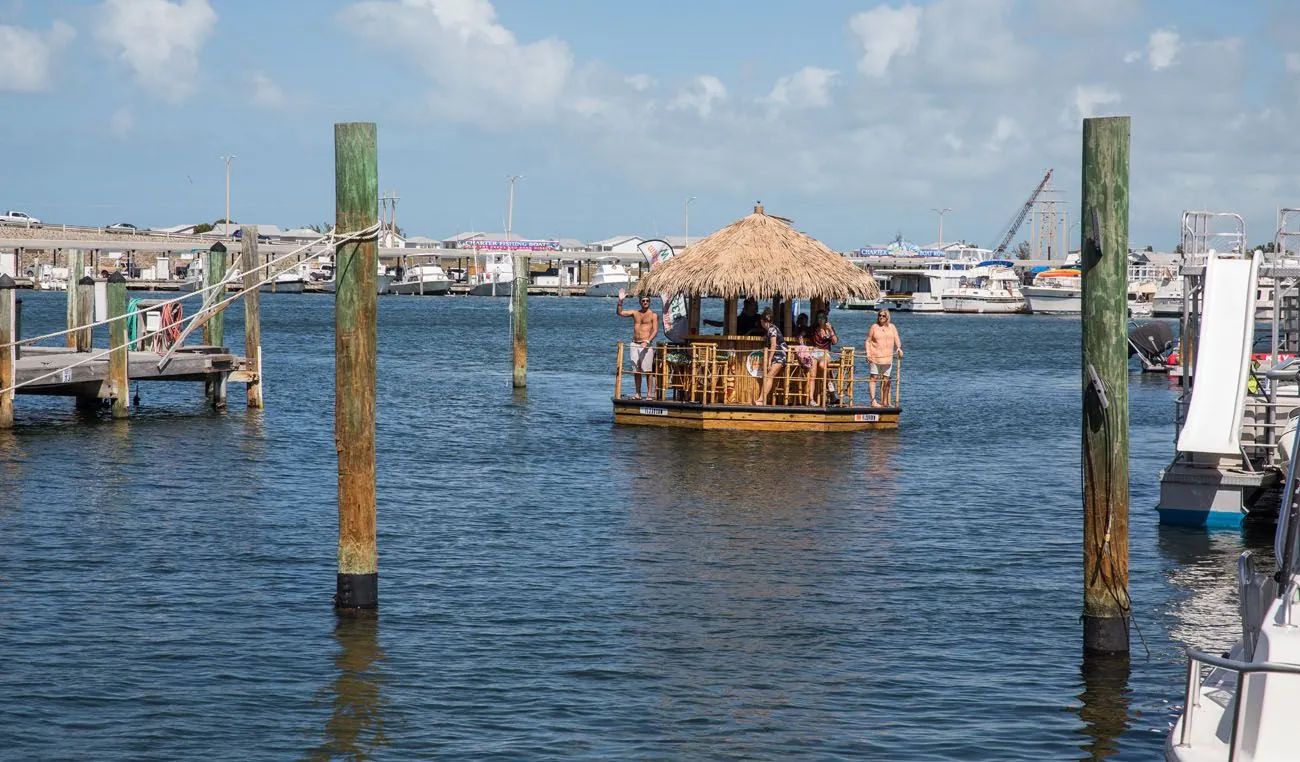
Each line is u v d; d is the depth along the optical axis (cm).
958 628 1430
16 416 3147
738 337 3128
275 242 18975
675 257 3206
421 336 8131
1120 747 1106
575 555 1753
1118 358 1230
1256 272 1959
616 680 1255
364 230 1364
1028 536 1912
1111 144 1190
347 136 1345
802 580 1634
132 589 1542
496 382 4634
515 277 4250
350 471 1438
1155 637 1394
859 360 5653
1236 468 1950
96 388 3078
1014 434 3212
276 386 4244
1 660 1277
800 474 2477
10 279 2797
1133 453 2919
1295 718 823
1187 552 1786
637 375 3309
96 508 2022
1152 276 12275
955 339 8969
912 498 2230
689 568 1688
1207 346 1955
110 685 1219
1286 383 2233
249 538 1827
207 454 2623
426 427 3197
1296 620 882
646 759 1077
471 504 2127
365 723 1142
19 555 1692
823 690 1234
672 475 2445
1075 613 1491
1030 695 1220
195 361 3250
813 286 3062
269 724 1138
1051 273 14200
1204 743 872
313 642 1351
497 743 1105
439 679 1250
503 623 1427
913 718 1166
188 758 1066
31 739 1096
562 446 2833
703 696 1216
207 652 1314
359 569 1455
